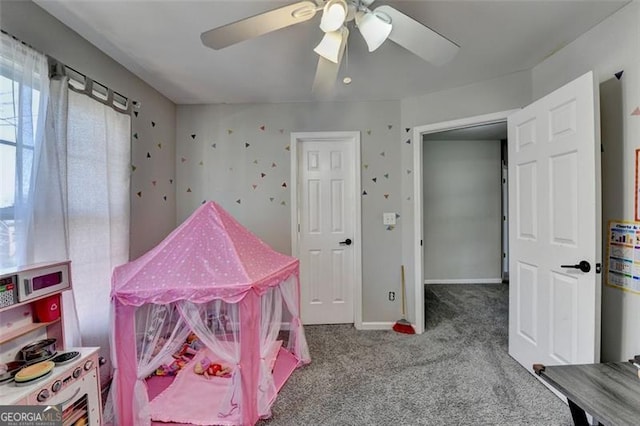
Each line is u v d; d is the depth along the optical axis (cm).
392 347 265
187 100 307
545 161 201
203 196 320
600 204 166
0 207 138
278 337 296
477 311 356
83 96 184
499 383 207
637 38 160
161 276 174
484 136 465
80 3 160
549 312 198
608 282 177
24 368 120
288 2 159
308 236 323
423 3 161
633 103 163
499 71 241
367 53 214
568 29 186
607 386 130
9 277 121
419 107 295
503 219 490
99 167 196
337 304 324
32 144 149
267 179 318
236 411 175
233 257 183
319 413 180
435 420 172
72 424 129
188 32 188
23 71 145
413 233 300
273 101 311
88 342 188
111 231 210
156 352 183
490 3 162
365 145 310
